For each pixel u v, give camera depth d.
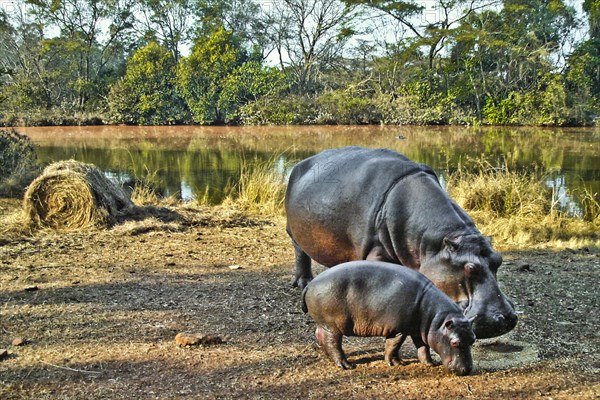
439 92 44.12
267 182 12.91
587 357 4.96
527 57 42.25
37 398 4.20
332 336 4.63
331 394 4.27
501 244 9.46
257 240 9.31
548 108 40.41
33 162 15.30
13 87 43.88
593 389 4.39
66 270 7.39
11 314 5.77
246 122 43.25
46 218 9.76
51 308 5.96
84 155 22.69
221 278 7.20
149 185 15.45
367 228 5.05
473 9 46.09
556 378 4.55
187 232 9.77
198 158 21.80
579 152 23.34
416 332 4.39
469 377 4.54
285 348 5.09
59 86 48.81
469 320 4.23
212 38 43.25
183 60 43.50
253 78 43.44
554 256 8.58
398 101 43.31
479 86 43.75
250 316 5.87
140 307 6.06
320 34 51.66
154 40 52.28
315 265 7.63
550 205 12.57
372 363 4.78
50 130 38.03
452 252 4.53
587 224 11.43
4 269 7.35
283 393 4.29
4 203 11.87
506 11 45.56
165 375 4.57
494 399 4.21
